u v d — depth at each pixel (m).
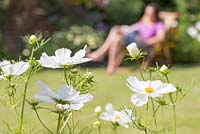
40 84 1.29
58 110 1.29
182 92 1.68
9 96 1.38
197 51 12.87
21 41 13.22
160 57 11.33
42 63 1.40
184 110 5.82
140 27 10.82
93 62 11.49
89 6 15.24
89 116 4.65
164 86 1.43
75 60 1.42
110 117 1.83
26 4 14.23
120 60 10.16
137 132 4.36
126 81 1.46
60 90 1.29
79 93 1.33
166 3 15.54
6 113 5.23
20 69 1.37
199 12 14.30
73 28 13.66
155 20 10.93
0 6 14.02
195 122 5.20
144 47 10.67
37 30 14.13
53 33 14.08
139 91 1.42
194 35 12.90
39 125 4.17
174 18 12.27
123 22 14.95
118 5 14.95
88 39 13.41
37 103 1.29
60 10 14.91
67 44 12.70
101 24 14.87
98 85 8.02
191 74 9.48
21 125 1.36
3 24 13.84
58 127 1.32
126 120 1.54
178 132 4.80
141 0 15.21
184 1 13.84
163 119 5.22
